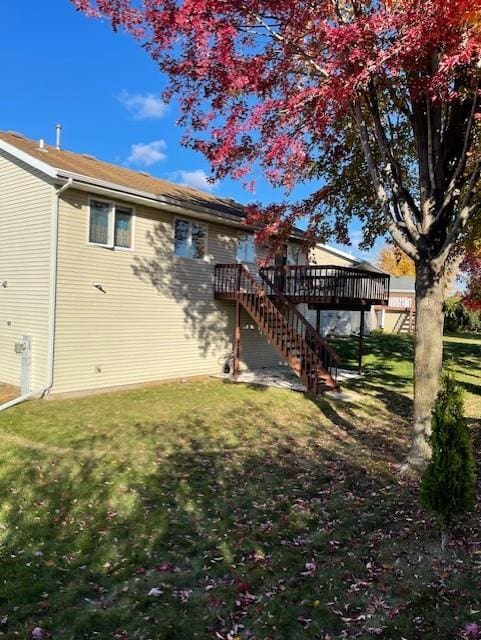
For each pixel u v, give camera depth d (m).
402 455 7.27
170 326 13.72
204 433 8.41
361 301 14.70
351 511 5.05
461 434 4.05
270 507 5.19
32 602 3.40
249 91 6.50
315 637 3.03
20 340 11.55
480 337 29.75
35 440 7.65
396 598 3.43
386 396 12.16
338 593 3.51
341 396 11.99
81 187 10.94
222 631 3.10
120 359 12.36
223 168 7.25
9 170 11.73
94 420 9.00
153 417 9.41
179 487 5.75
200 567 3.91
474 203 6.72
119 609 3.31
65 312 11.07
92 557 4.05
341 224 10.45
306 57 6.12
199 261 14.52
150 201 12.28
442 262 6.25
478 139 6.57
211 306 15.07
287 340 13.38
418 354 6.37
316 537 4.45
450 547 4.16
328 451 7.47
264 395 11.96
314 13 5.71
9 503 5.14
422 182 6.39
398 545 4.24
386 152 6.55
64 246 10.95
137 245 12.66
